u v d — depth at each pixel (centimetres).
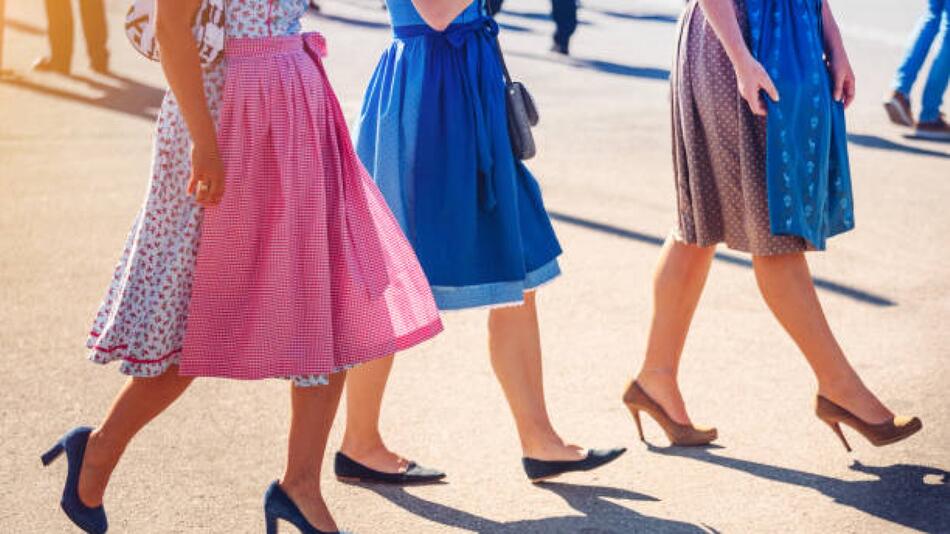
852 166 864
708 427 442
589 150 915
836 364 420
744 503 395
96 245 672
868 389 436
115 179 807
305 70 337
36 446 436
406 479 411
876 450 433
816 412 425
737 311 580
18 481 409
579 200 778
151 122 982
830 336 421
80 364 513
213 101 333
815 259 658
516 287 394
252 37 331
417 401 480
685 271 436
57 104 1048
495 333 409
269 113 331
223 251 332
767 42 409
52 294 596
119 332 331
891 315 572
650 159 891
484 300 394
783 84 406
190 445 437
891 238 695
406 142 395
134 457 427
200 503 395
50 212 731
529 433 407
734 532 375
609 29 1581
